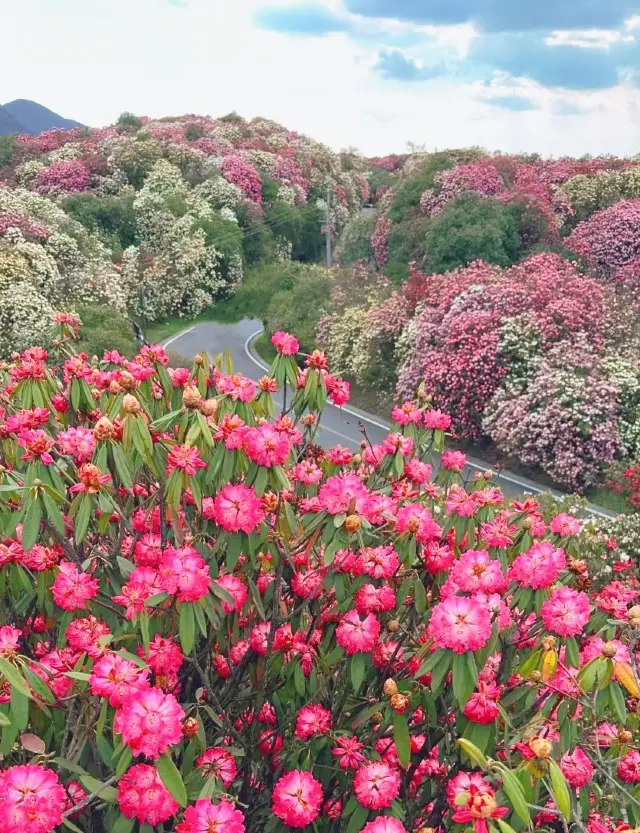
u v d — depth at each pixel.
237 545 2.43
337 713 2.68
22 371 3.28
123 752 1.80
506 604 2.47
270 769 2.83
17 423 2.94
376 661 2.63
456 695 2.01
